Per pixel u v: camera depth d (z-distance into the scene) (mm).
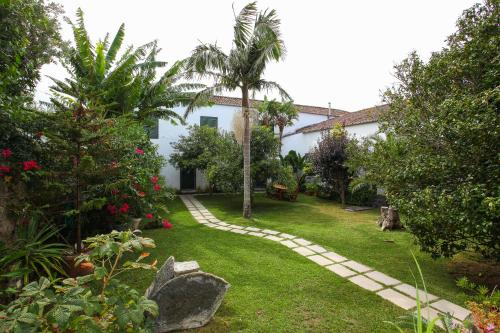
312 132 15805
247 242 5570
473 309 1906
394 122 5531
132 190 4695
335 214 8836
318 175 11328
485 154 3191
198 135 13578
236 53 7422
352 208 9844
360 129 11977
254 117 10539
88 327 1618
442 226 3396
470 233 3135
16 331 1360
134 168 4938
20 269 2650
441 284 3725
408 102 5125
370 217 8328
